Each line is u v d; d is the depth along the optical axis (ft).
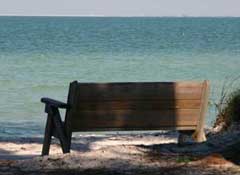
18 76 161.17
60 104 42.39
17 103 108.06
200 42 389.60
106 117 43.55
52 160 40.96
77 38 448.24
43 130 78.23
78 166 39.19
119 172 37.24
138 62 214.90
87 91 42.68
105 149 44.45
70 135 43.04
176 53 273.13
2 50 291.99
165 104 44.88
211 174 36.42
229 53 270.87
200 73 169.89
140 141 61.62
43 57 240.73
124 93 43.60
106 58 236.22
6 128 79.82
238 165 38.91
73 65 201.36
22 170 38.32
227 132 52.49
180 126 45.75
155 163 39.93
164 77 160.86
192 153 43.83
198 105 45.88
